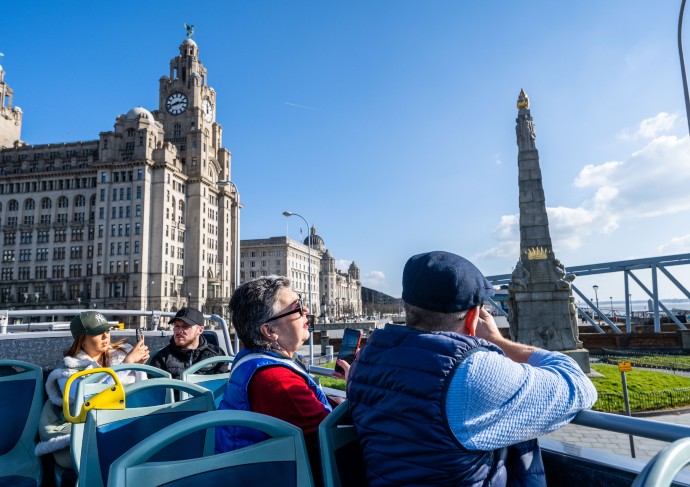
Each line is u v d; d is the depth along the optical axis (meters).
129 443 2.63
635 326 46.16
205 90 118.06
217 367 4.94
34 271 99.25
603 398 15.30
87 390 3.12
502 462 1.96
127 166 95.00
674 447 1.45
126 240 92.62
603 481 2.12
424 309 2.15
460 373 1.83
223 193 115.56
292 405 2.45
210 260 108.69
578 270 39.91
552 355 2.22
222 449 2.61
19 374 4.06
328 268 190.50
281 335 3.00
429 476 1.81
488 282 2.27
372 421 1.99
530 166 22.95
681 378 18.95
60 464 3.71
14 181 102.88
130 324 86.81
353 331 4.09
